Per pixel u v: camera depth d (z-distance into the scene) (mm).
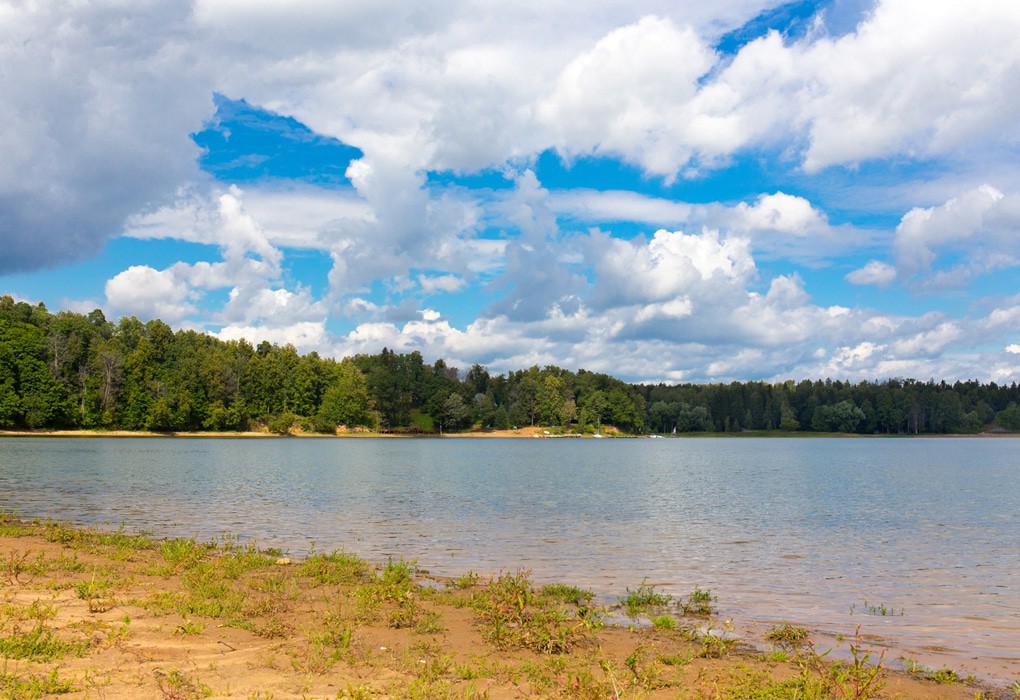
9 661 8727
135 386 126688
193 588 13266
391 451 103250
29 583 13336
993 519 31109
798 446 152250
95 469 51531
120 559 16609
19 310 132625
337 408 153125
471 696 8438
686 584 17141
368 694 8344
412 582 16125
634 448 134125
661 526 27484
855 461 88312
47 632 9922
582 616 12664
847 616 14305
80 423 121625
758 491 44812
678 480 53875
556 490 43438
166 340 143875
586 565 19391
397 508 32156
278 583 14523
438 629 11648
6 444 88438
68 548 17906
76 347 123375
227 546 20453
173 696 7816
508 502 35719
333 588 14531
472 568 18594
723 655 11203
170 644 9914
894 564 20203
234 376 143000
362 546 21688
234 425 139375
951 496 42219
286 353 161250
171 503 32062
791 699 8930
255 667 9156
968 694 9773
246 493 37719
